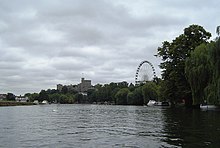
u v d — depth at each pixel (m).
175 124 36.53
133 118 52.28
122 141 23.44
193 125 34.34
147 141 23.11
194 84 61.78
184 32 83.38
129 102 190.88
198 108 80.00
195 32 81.81
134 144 21.84
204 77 60.44
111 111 91.25
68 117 60.50
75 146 21.41
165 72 85.00
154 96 163.38
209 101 54.50
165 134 27.16
